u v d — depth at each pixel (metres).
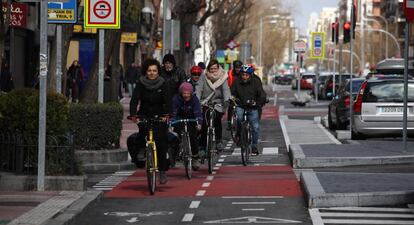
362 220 25.42
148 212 27.30
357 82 64.38
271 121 78.50
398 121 53.19
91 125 39.91
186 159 35.50
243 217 26.17
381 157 40.38
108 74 68.81
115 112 40.22
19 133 30.98
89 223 25.41
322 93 137.12
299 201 29.31
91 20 40.22
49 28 43.00
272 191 31.72
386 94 53.66
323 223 24.98
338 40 91.88
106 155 39.75
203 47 163.12
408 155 41.25
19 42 85.94
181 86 35.62
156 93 31.47
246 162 41.38
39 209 26.36
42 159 30.06
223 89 40.00
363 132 54.03
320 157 40.22
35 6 88.25
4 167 31.47
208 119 38.03
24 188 30.20
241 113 41.62
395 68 87.06
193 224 25.09
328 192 28.45
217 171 38.72
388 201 28.11
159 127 31.62
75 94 83.81
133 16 98.25
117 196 30.77
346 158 39.84
